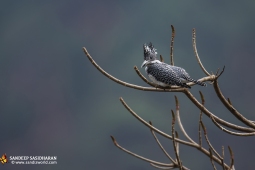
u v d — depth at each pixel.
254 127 4.98
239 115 5.00
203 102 5.09
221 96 4.98
